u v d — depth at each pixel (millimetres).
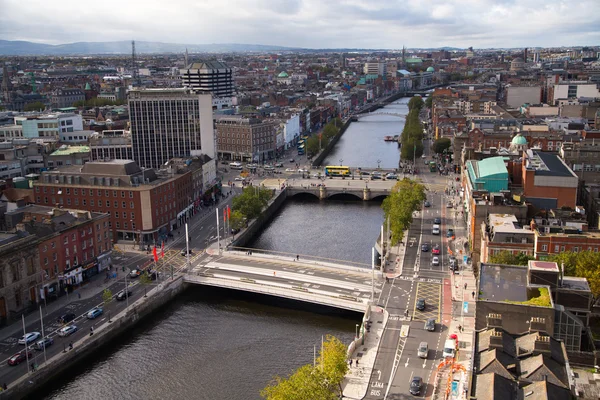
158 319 178625
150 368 150875
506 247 178000
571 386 97125
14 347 152125
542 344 103625
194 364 152000
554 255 166000
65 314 168125
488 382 94312
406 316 163000
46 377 142750
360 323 173000
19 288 169875
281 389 112812
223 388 140750
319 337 164625
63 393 141000
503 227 183875
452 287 183750
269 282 189750
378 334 153625
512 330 121062
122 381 145125
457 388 123812
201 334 168625
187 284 197875
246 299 192125
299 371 119438
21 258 170125
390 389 127750
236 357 155000
